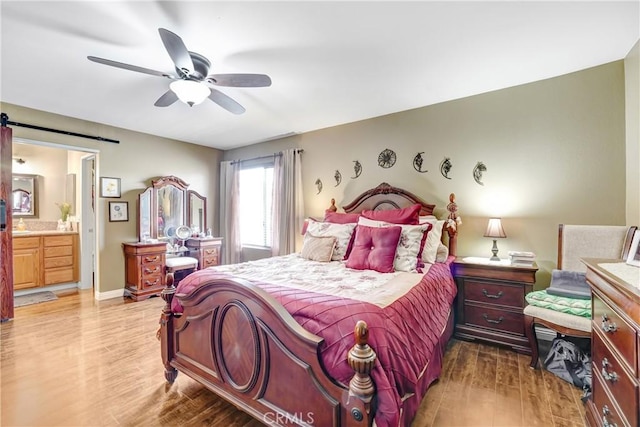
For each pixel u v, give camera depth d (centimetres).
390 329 130
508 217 282
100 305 365
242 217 518
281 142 461
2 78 256
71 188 476
